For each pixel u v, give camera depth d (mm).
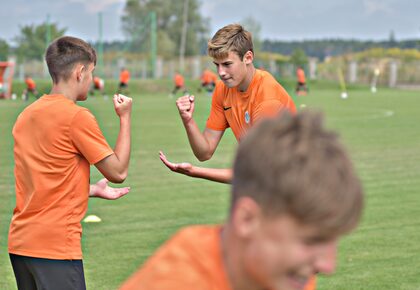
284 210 1169
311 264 1224
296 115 1228
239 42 4223
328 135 1204
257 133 1216
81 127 3727
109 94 44188
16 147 3844
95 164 3762
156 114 24906
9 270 5941
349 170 1181
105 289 5391
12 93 42344
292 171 1157
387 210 8086
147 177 10438
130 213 7953
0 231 7148
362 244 6598
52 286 3748
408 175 10578
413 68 57281
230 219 1296
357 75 59219
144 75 60469
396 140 15414
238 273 1325
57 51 3807
